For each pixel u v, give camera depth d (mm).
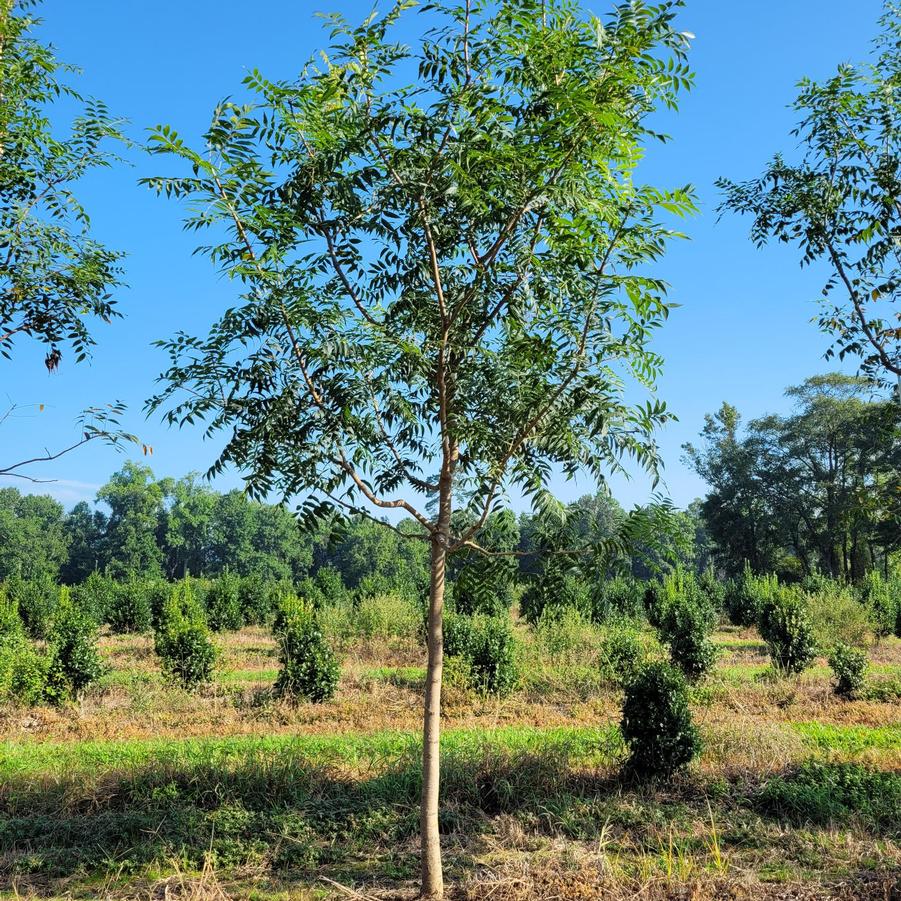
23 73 5992
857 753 8844
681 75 4348
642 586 24312
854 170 6832
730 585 31547
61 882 5602
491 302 5320
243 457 4941
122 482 68188
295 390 4902
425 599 22312
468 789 7289
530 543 5293
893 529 33062
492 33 4551
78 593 26906
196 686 13188
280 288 4688
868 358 7395
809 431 44562
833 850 6039
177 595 23062
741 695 13023
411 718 11297
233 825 6426
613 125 4223
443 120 4586
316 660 12406
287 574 66812
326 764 7809
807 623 15789
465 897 5129
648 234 4578
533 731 10242
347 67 4680
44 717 11266
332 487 5125
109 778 7258
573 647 15336
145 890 5418
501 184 4652
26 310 6406
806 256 7234
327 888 5473
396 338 4656
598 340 4629
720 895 5172
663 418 4637
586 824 6711
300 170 4887
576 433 5055
